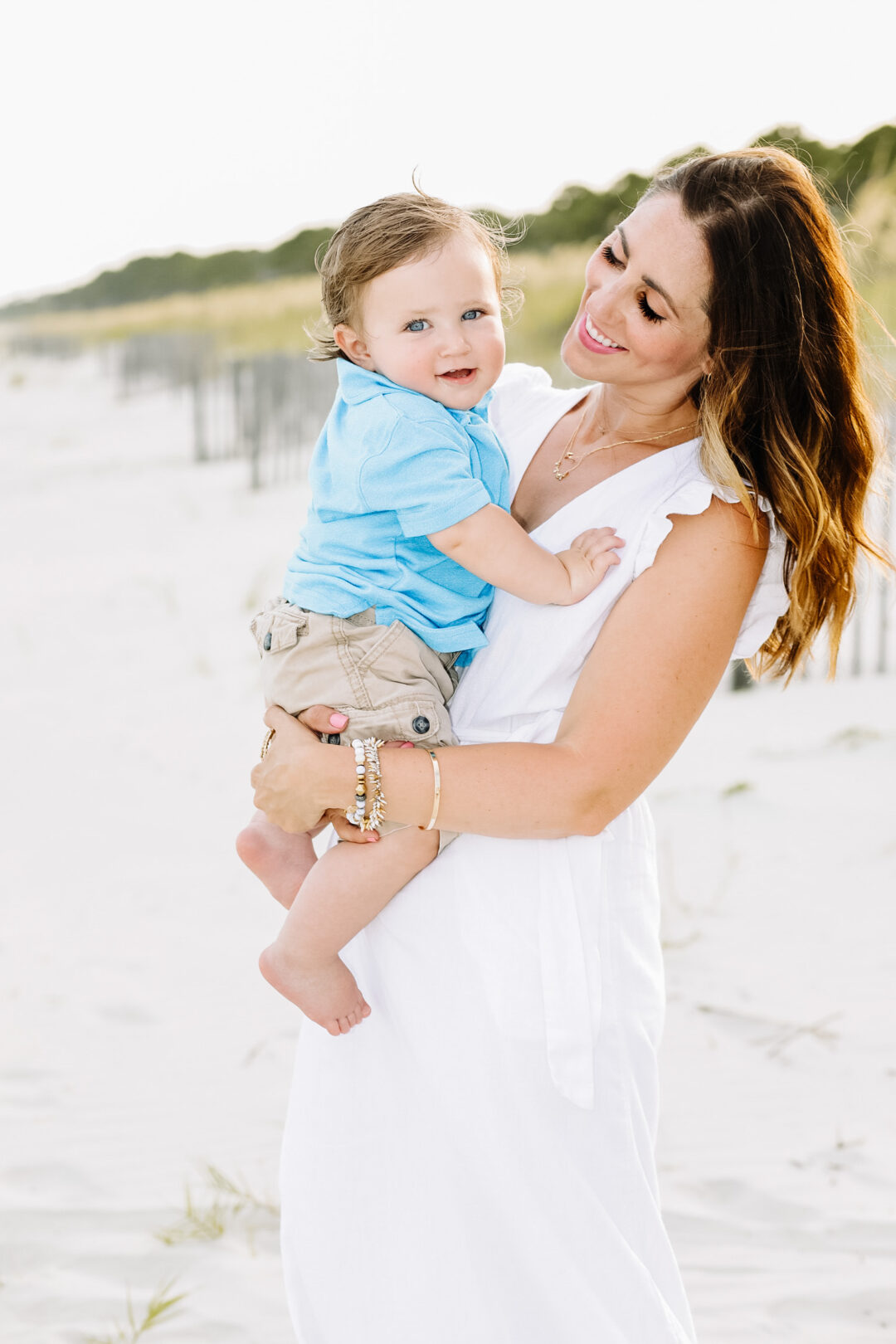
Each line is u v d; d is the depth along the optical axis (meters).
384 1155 2.02
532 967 1.90
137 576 11.09
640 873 2.00
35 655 8.98
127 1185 3.32
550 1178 1.90
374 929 2.02
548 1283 1.91
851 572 2.06
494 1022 1.90
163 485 15.07
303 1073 2.11
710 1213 3.10
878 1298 2.79
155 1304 2.86
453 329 2.00
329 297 2.11
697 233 1.84
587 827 1.87
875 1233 3.01
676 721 1.87
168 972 4.49
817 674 7.52
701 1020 3.95
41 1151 3.47
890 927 4.45
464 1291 1.95
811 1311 2.76
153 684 8.25
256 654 8.83
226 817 6.06
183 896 5.15
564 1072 1.87
